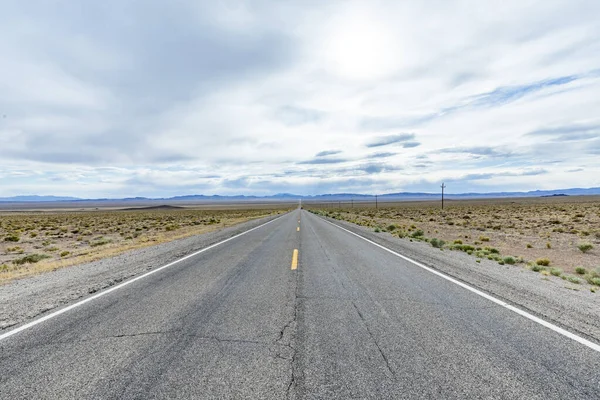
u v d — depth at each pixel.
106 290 6.62
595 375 3.21
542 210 50.75
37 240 23.03
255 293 6.27
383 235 18.56
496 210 56.19
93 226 35.09
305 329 4.40
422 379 3.12
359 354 3.65
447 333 4.25
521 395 2.87
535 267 9.91
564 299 5.87
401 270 8.47
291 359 3.52
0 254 16.86
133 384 3.05
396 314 5.01
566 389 2.97
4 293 6.69
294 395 2.85
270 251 12.02
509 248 16.11
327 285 6.88
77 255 14.29
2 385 3.07
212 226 29.94
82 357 3.62
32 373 3.28
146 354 3.67
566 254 14.23
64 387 3.02
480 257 12.06
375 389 2.95
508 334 4.22
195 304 5.58
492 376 3.18
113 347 3.87
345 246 13.43
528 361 3.49
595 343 3.95
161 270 8.69
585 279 9.03
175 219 47.41
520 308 5.30
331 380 3.10
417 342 3.97
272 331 4.34
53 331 4.39
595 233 21.06
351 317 4.88
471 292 6.30
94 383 3.08
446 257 10.82
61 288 6.89
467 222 33.31
